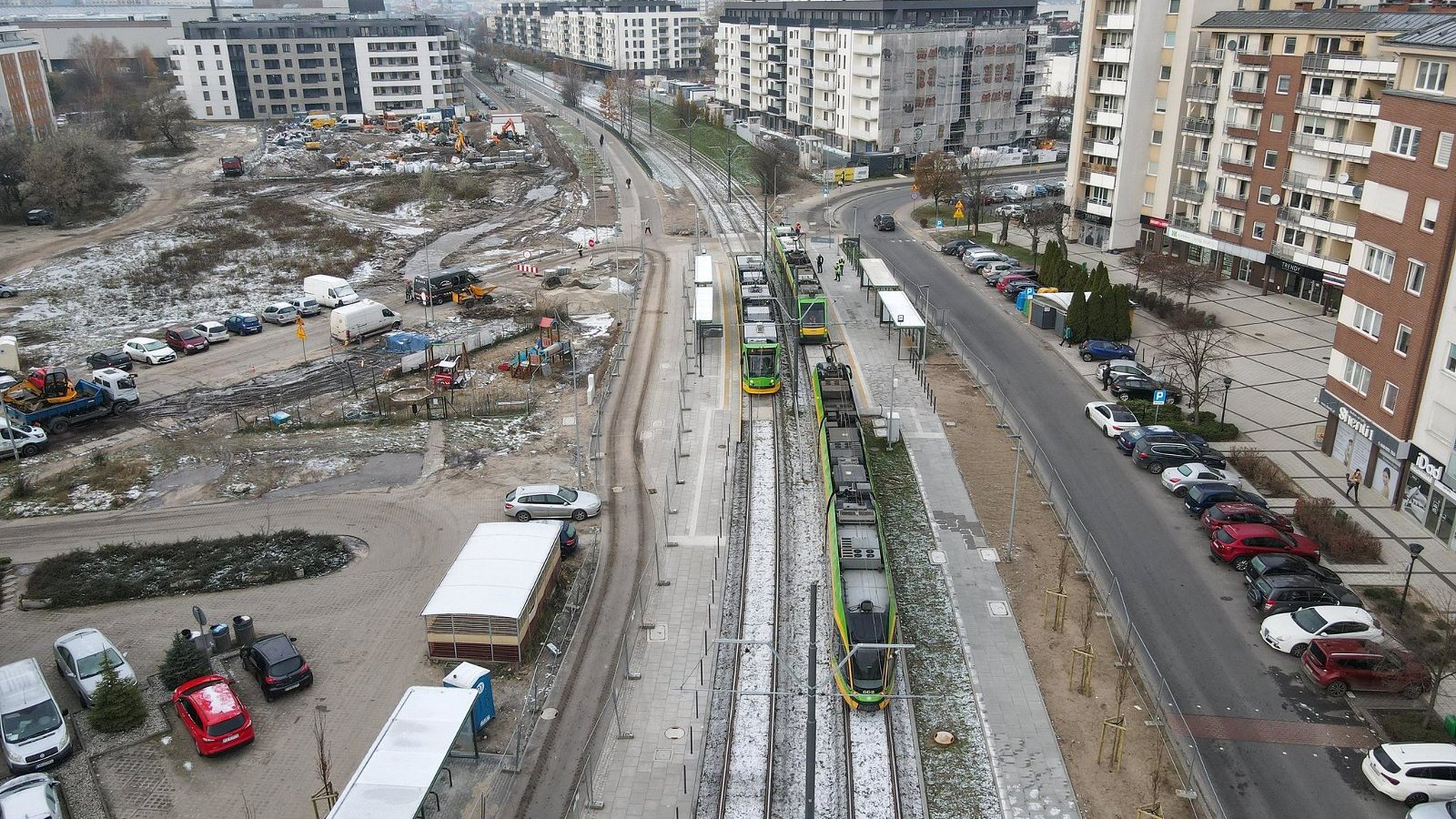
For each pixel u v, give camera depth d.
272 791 27.44
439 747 26.62
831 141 134.88
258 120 172.75
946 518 42.72
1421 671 30.84
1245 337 64.06
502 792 27.67
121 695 29.56
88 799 26.94
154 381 59.84
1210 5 75.31
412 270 85.31
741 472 47.50
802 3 138.12
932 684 32.22
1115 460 48.44
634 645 34.44
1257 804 27.25
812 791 23.31
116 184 110.94
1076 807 27.08
